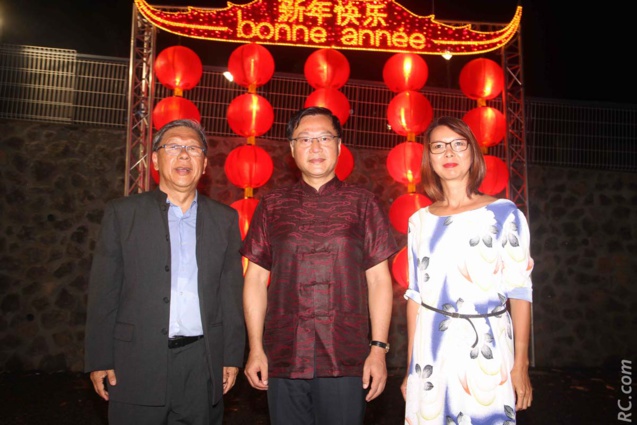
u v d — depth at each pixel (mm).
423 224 2223
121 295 2271
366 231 2309
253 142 5285
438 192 2301
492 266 2053
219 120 6520
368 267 2293
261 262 2381
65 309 5918
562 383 5699
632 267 6809
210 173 6375
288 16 5242
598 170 6945
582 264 6758
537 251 6727
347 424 2174
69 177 6129
